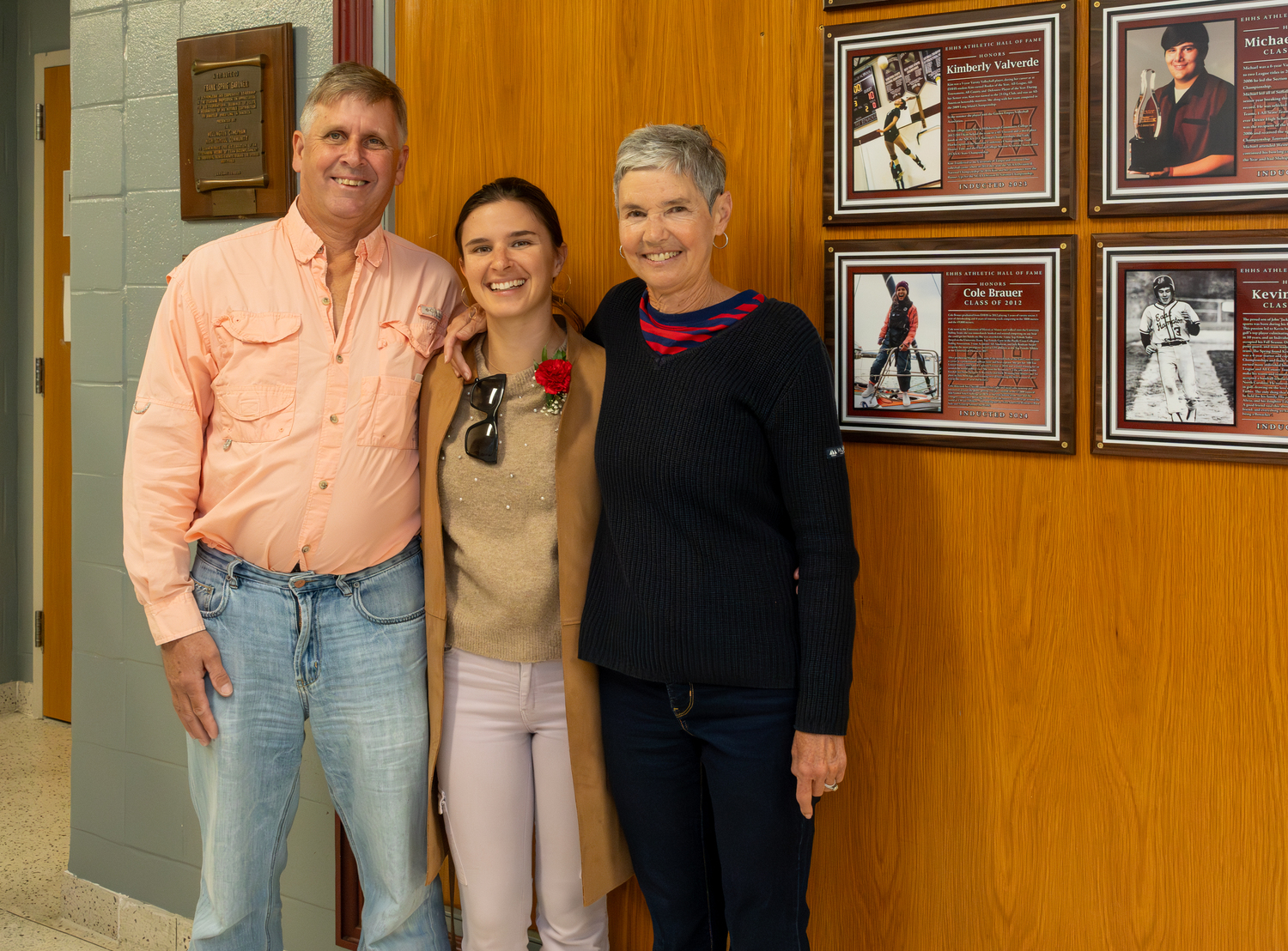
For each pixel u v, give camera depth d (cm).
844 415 171
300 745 171
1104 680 158
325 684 166
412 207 206
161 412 162
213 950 169
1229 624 150
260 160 214
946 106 160
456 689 167
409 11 203
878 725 173
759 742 145
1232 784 151
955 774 169
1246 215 145
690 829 157
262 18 216
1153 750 156
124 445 236
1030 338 158
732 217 178
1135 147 150
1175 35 146
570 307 182
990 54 157
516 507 159
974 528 165
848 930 178
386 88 164
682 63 180
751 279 178
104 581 241
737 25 176
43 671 373
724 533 145
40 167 360
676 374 146
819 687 140
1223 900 152
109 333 237
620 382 154
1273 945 150
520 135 195
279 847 175
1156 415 151
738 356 143
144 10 229
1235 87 144
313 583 164
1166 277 149
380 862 171
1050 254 155
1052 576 160
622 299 166
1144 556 154
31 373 369
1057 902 163
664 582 145
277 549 162
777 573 146
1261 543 148
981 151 159
